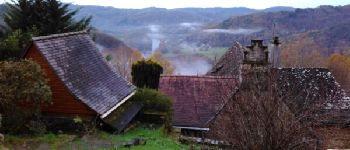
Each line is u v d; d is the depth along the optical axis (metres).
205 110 22.62
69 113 16.72
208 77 24.48
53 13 28.77
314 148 11.62
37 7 28.53
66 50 18.16
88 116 16.62
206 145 15.86
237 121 11.38
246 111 11.42
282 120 10.94
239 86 13.04
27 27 26.98
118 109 18.69
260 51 21.42
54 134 16.02
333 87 22.39
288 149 10.85
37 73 15.37
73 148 14.21
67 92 16.56
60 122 16.28
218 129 13.34
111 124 16.78
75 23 30.92
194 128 21.78
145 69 28.75
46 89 15.36
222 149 13.34
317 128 15.73
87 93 17.20
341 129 19.86
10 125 15.25
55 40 17.88
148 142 16.00
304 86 22.12
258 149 10.85
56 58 17.12
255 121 11.07
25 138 14.93
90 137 15.70
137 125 19.25
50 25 28.19
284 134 10.80
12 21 28.45
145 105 20.58
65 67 17.25
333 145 19.98
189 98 23.39
